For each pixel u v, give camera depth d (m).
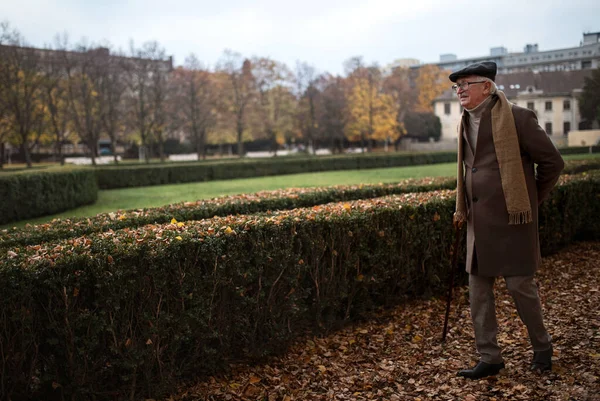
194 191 18.75
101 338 2.88
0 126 28.23
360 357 3.62
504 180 3.08
